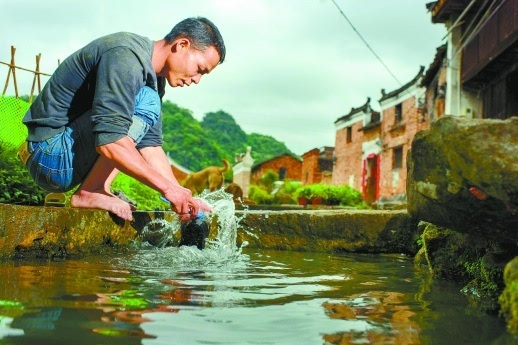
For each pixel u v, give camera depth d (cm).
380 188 3059
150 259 313
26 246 294
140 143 363
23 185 527
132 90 301
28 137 325
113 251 346
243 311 180
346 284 254
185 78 335
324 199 2498
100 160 333
